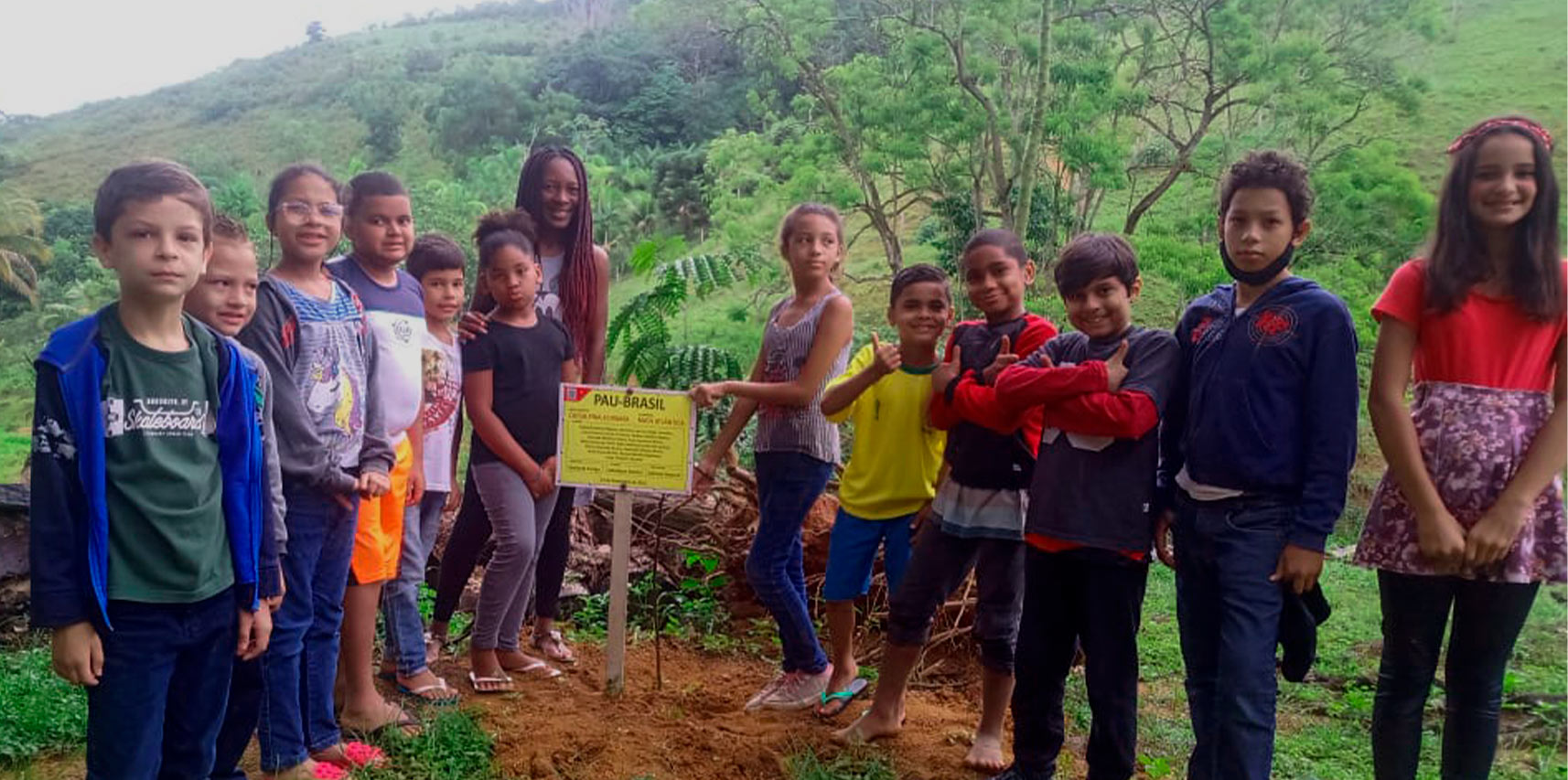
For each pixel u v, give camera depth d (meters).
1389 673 3.29
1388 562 3.19
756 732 4.03
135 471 2.61
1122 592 3.35
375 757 3.64
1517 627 3.13
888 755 3.87
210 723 2.89
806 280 4.22
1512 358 3.07
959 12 17.48
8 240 35.00
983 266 3.76
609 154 40.69
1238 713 3.03
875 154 18.23
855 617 5.27
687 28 48.56
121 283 2.61
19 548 5.35
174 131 73.62
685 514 6.16
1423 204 16.09
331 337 3.45
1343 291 14.61
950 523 3.76
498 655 4.55
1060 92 17.27
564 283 4.87
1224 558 3.12
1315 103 17.20
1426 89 18.73
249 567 2.85
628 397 4.21
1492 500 3.05
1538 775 4.21
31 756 3.73
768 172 20.67
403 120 59.03
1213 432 3.16
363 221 3.82
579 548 5.91
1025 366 3.44
